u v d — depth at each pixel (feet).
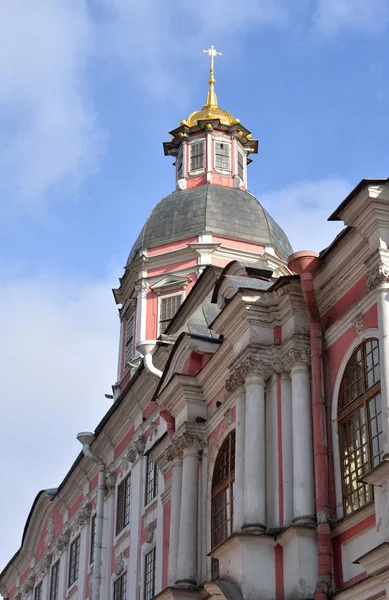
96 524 106.11
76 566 116.37
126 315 126.00
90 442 110.73
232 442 69.82
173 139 139.74
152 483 96.12
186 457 74.69
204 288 96.02
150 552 92.22
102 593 101.86
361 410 58.18
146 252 123.44
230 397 70.08
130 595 94.07
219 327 69.82
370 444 56.44
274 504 61.67
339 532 57.21
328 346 62.69
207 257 119.44
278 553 60.13
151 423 99.35
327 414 61.05
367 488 56.13
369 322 58.49
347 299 61.77
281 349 65.21
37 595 132.46
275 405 64.08
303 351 63.67
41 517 134.62
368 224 57.82
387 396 53.36
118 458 107.55
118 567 99.25
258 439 63.26
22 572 144.46
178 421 77.15
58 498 125.90
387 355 54.34
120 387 122.52
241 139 139.03
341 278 61.87
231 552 61.57
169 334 99.50
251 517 61.05
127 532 99.40
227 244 121.70
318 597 55.62
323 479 59.00
